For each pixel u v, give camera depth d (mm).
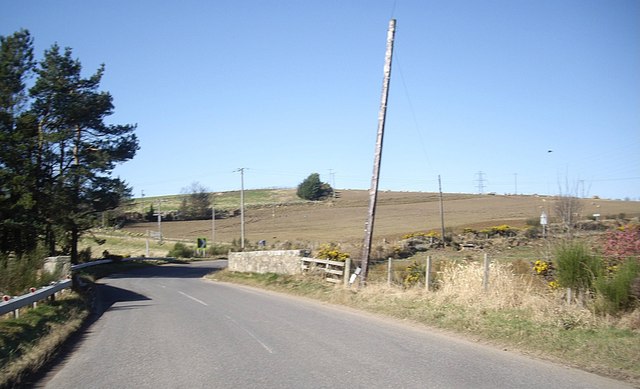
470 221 69812
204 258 73250
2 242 37719
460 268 16656
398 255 38406
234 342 11188
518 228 50156
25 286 16781
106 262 54312
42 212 40125
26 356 9766
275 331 12484
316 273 25469
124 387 7930
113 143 45031
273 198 128625
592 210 56531
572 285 12727
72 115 41594
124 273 48875
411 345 10539
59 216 40531
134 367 9242
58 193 40188
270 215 103250
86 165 42875
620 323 10648
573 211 24156
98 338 12688
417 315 14031
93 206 44281
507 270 15445
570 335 10195
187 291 26078
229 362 9273
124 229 100750
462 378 7898
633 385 7527
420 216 82875
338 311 16438
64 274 22219
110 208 45812
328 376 8094
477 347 10312
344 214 95625
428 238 46656
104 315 17344
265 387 7590
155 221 108438
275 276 27906
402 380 7809
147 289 28469
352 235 67312
